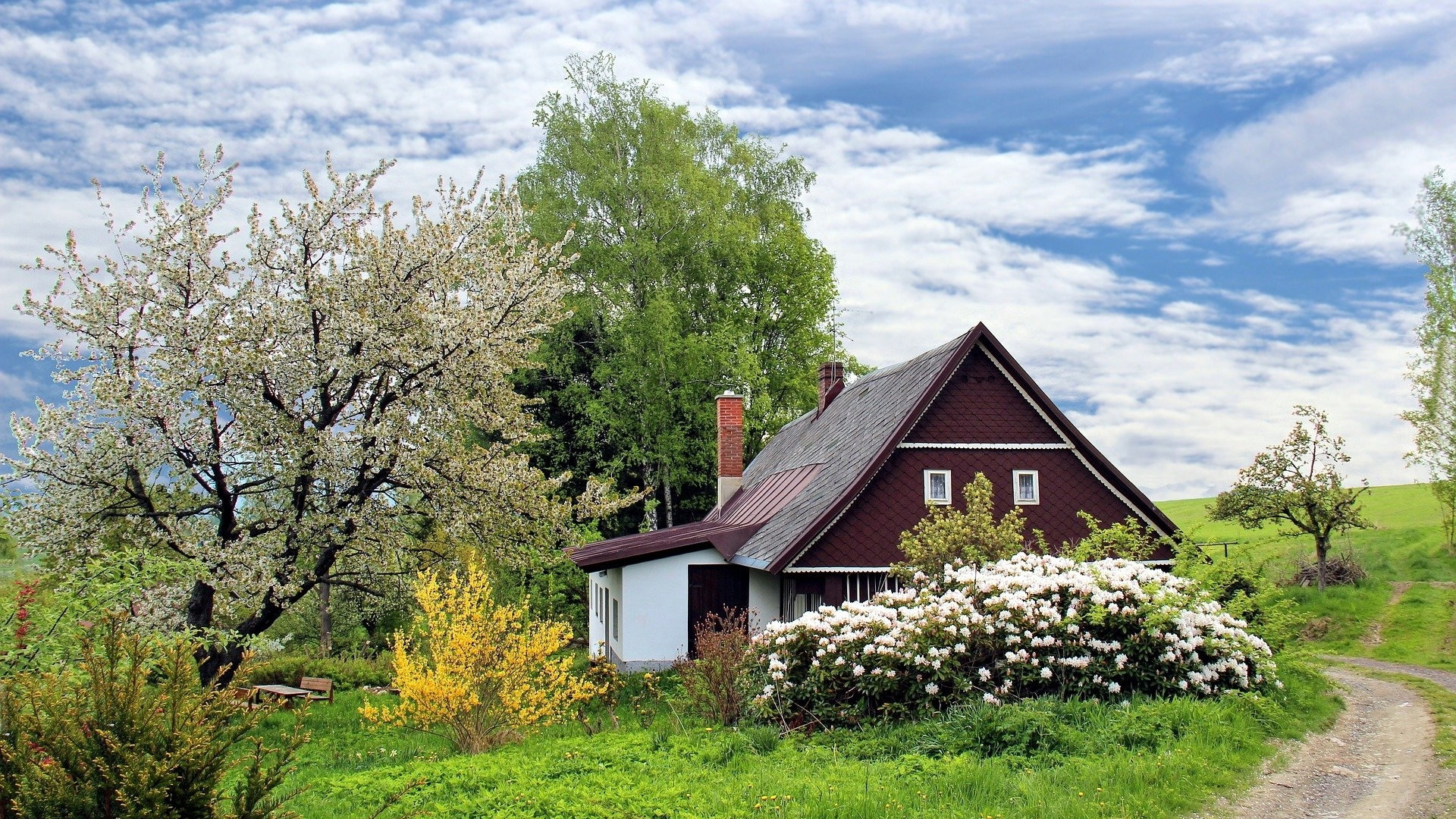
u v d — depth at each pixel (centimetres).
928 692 1284
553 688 1591
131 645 709
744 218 4078
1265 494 3020
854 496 2114
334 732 1727
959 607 1333
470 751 1420
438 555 2108
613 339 3703
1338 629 2669
